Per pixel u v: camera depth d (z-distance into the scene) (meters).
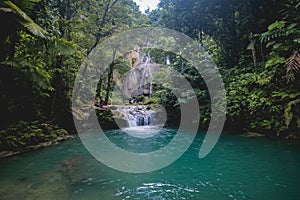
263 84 6.83
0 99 5.75
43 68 7.03
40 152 5.52
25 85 6.24
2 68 5.66
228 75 8.95
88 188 3.23
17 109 6.29
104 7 10.83
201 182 3.47
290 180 3.43
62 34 8.89
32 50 6.74
